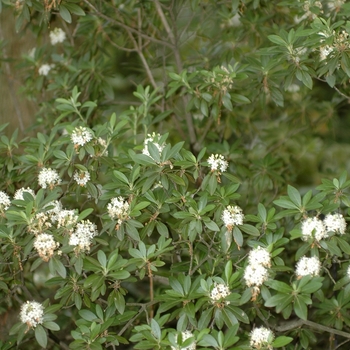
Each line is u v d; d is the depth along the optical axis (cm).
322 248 288
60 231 276
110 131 328
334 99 501
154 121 392
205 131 455
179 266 317
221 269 310
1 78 482
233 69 362
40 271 467
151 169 283
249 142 544
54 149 326
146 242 395
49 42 516
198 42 531
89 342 265
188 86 369
